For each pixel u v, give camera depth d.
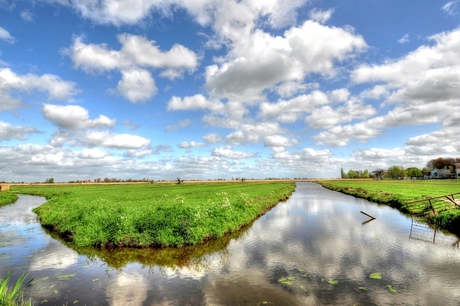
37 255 13.86
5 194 52.91
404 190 48.34
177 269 11.59
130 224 16.22
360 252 13.47
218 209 20.56
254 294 8.80
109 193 49.78
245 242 15.88
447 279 9.89
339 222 22.33
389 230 18.84
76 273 11.23
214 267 11.66
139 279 10.48
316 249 14.12
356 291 8.91
